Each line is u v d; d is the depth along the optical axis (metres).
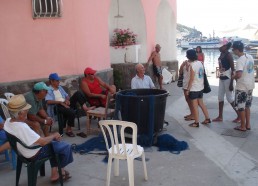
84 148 5.44
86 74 6.78
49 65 7.21
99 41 8.31
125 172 4.56
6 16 6.55
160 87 11.40
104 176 4.46
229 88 6.70
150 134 5.53
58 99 6.22
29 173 3.80
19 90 6.75
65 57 7.45
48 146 3.91
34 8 6.85
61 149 4.02
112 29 11.48
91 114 6.14
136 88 6.59
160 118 5.68
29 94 5.01
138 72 6.75
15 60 6.74
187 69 6.64
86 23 7.82
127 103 5.58
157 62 11.47
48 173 4.59
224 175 4.41
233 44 6.01
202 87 6.62
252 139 5.83
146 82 6.77
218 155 5.12
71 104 6.50
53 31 7.20
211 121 7.05
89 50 7.97
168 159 4.99
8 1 6.54
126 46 11.14
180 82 7.20
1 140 4.66
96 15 8.15
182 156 5.10
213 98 9.53
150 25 11.72
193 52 6.51
